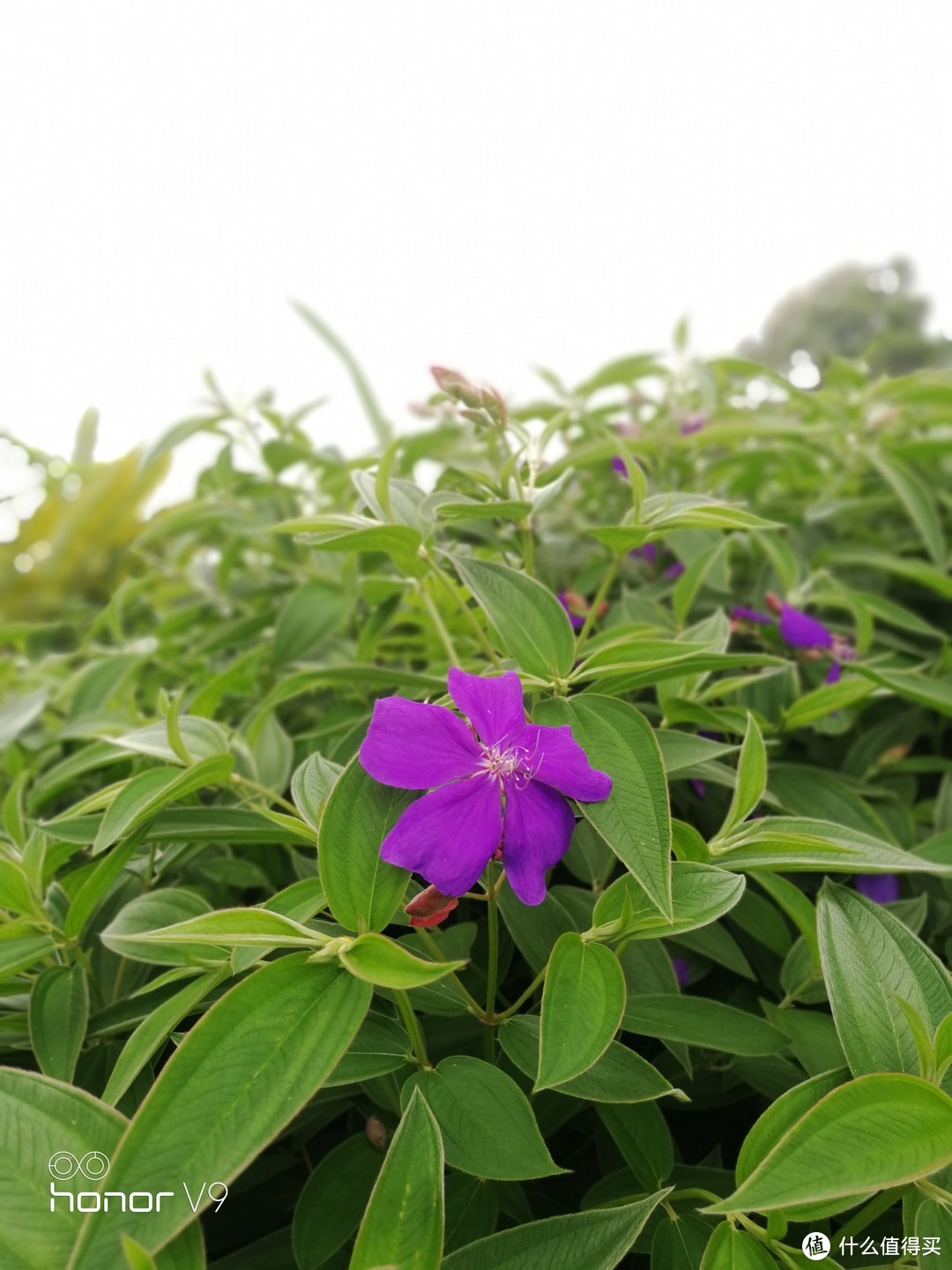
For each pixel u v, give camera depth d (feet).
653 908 0.89
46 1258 0.70
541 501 1.23
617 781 0.90
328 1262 0.97
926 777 1.92
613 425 2.47
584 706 0.99
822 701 1.39
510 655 1.06
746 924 1.24
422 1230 0.72
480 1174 0.81
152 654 1.97
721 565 1.84
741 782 1.01
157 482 2.79
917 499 1.98
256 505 2.37
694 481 2.32
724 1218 0.94
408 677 1.34
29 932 1.06
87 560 2.85
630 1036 1.15
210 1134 0.69
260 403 2.33
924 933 1.36
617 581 2.04
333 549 1.21
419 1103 0.77
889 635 1.96
